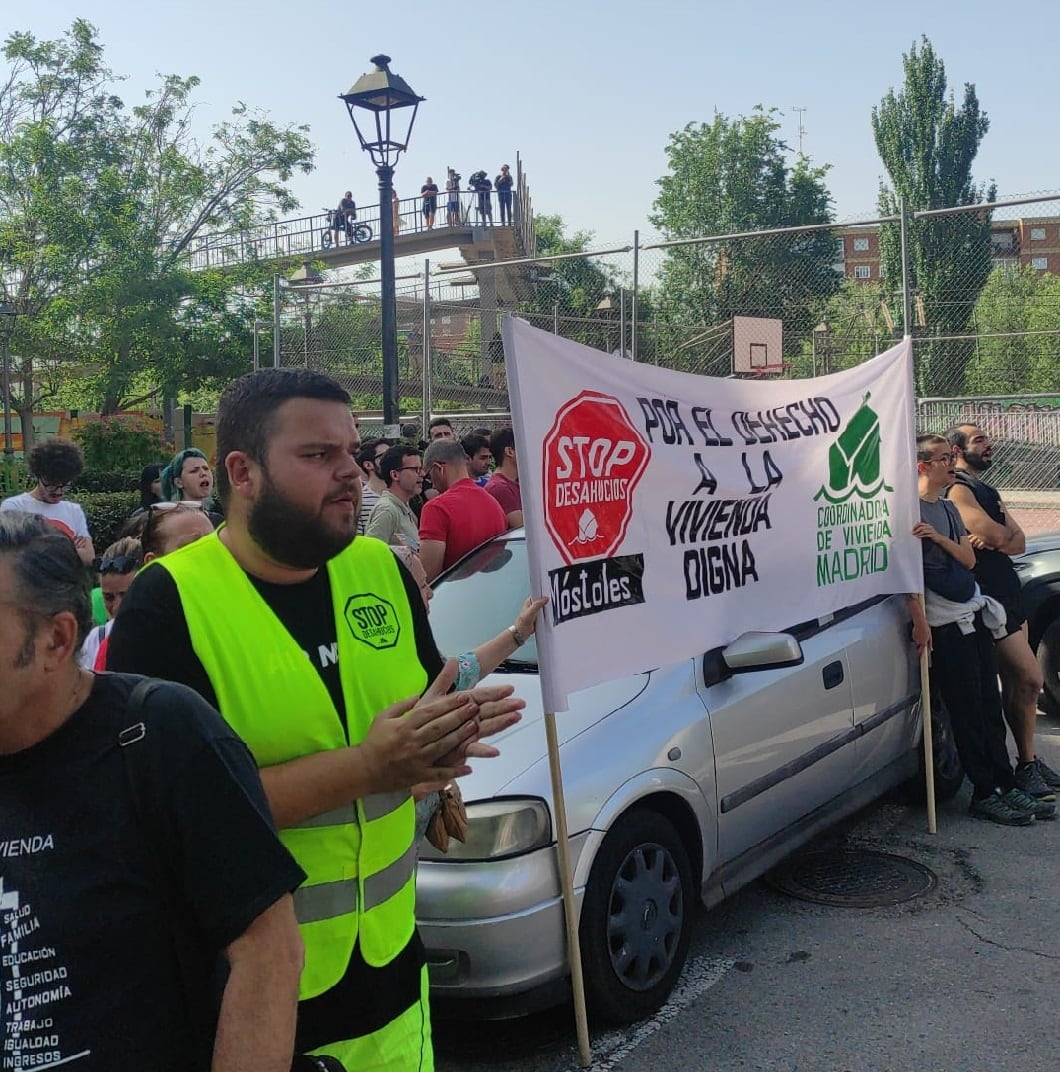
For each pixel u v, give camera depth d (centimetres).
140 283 2936
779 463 471
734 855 427
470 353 1495
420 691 221
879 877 497
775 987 399
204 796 150
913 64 4109
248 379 199
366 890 199
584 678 358
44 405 3441
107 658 193
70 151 2973
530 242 3025
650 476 398
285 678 194
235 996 149
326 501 194
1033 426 1188
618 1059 353
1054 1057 349
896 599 571
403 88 1118
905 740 559
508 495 736
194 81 3189
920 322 1281
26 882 144
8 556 146
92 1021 144
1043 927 442
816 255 1366
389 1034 202
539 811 344
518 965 333
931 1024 370
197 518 348
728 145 3959
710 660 427
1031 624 762
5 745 148
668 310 1379
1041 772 597
